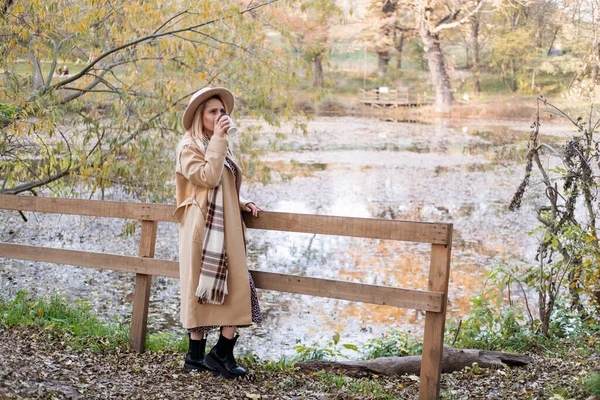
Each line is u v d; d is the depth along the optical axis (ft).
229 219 14.49
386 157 87.92
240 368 15.21
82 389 13.41
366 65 157.28
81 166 32.71
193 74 34.71
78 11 31.12
